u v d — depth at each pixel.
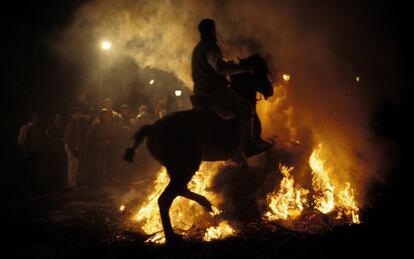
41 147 12.19
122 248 5.51
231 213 6.64
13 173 12.97
